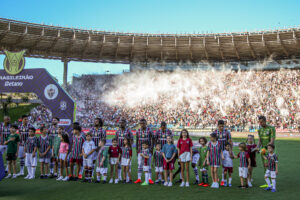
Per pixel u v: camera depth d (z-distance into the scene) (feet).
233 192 23.32
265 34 122.21
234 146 66.80
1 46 124.26
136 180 29.50
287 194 22.43
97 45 136.56
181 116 132.98
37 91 42.29
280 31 119.85
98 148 29.86
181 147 26.55
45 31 121.39
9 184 27.09
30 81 42.57
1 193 23.48
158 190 24.20
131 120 134.00
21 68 42.96
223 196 21.86
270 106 128.57
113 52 145.59
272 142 26.27
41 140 30.60
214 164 25.62
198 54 145.59
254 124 119.03
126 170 28.07
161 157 27.71
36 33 120.26
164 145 27.25
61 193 23.27
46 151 30.37
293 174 31.53
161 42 135.13
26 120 32.60
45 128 31.04
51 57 139.95
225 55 144.77
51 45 131.13
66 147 29.86
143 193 23.03
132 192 23.43
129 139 28.81
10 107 89.40
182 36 132.77
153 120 132.26
